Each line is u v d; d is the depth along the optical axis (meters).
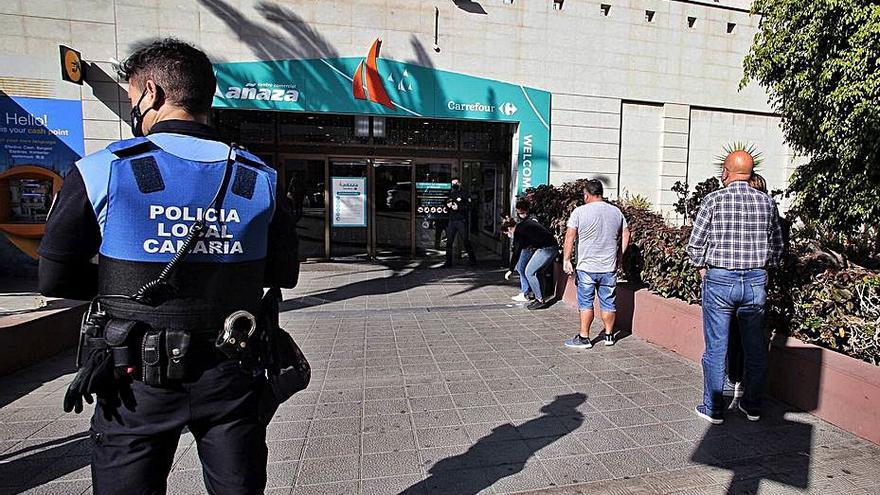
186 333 1.43
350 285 8.40
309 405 3.71
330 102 9.12
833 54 5.64
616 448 3.10
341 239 10.79
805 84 5.99
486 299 7.45
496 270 9.94
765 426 3.39
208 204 1.47
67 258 1.39
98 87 8.30
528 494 2.63
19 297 6.20
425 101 9.48
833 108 5.71
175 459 2.96
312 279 8.87
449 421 3.46
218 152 1.57
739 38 10.98
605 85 10.30
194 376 1.45
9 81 7.99
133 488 1.44
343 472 2.83
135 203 1.39
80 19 8.16
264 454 1.66
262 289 1.64
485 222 11.22
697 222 3.43
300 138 10.30
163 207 1.42
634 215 6.56
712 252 3.37
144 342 1.39
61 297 1.47
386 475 2.80
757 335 3.38
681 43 10.63
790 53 6.03
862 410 3.21
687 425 3.41
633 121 10.63
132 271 1.40
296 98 8.98
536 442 3.18
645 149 10.73
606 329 5.20
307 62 8.97
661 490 2.67
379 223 10.91
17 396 3.92
